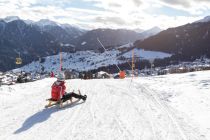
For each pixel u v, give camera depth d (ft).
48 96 48.44
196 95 47.19
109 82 71.61
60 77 40.45
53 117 34.12
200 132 28.76
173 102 43.47
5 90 52.49
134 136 27.09
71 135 27.09
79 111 37.29
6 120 32.48
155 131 28.81
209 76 69.56
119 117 34.12
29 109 38.40
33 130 28.68
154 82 67.62
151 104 41.83
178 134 27.99
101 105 40.98
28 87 59.31
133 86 61.77
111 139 26.11
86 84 66.64
